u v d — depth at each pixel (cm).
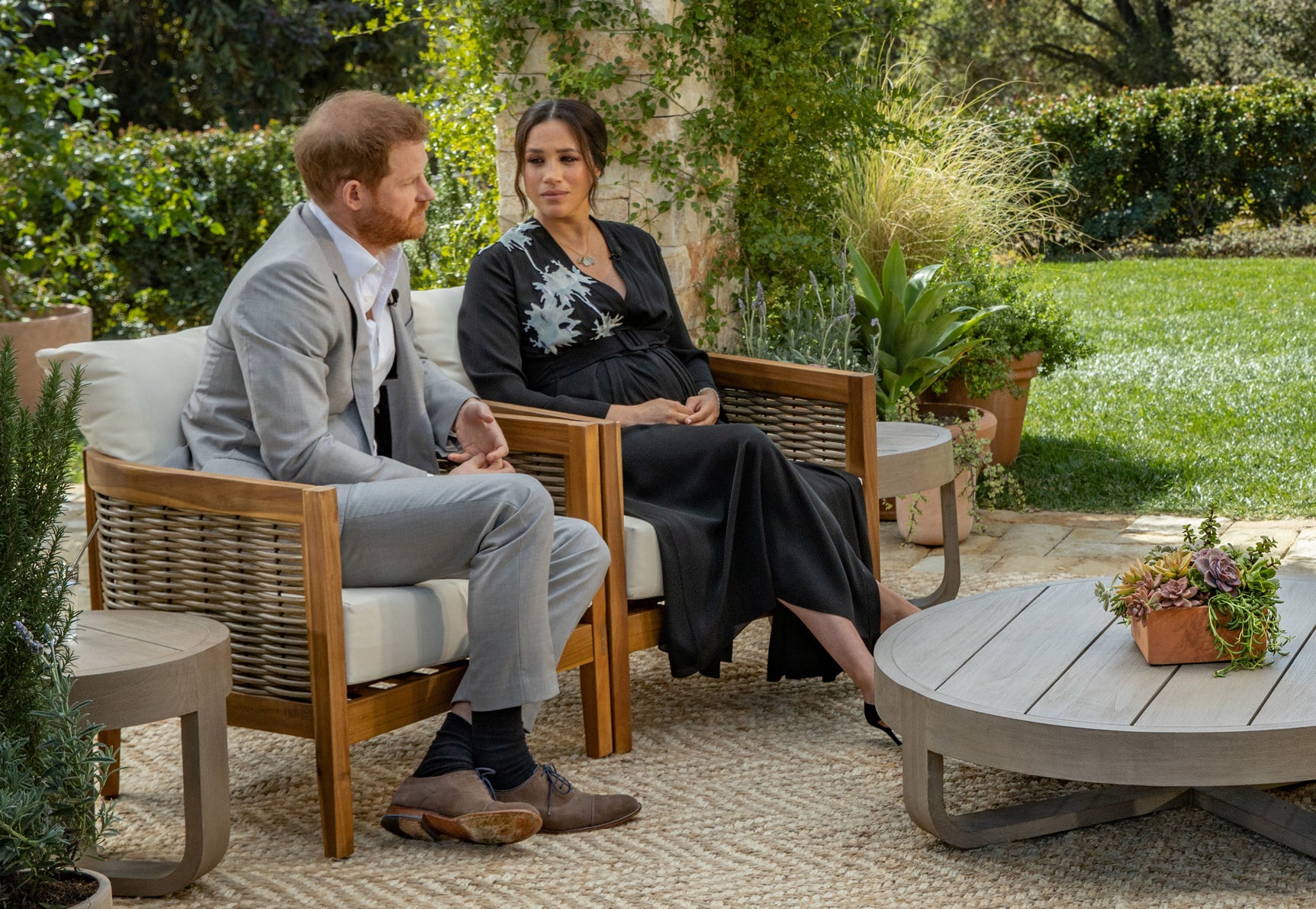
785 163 495
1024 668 228
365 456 250
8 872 169
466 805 236
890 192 580
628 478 301
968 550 440
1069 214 1325
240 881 226
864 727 295
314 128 253
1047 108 1314
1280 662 225
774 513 287
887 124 506
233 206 1005
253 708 241
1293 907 203
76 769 178
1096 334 799
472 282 323
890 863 226
